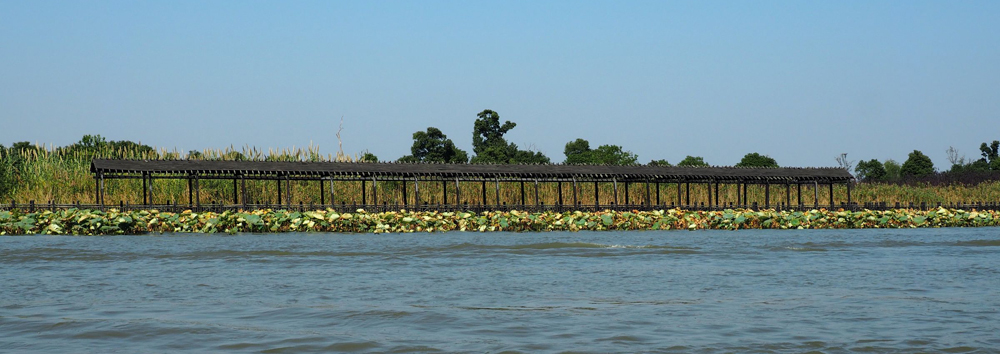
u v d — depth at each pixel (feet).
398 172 104.17
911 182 175.63
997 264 50.21
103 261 51.08
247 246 63.16
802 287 39.47
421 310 32.42
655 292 37.68
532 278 42.96
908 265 49.70
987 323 29.58
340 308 32.86
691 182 122.83
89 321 29.84
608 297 36.06
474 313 31.78
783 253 58.44
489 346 25.77
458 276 43.80
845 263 50.93
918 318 30.68
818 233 87.61
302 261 51.75
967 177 175.63
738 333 27.81
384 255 55.98
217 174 101.91
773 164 211.41
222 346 25.76
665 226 96.84
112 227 79.46
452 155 200.85
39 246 61.77
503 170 110.01
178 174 101.60
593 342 26.35
